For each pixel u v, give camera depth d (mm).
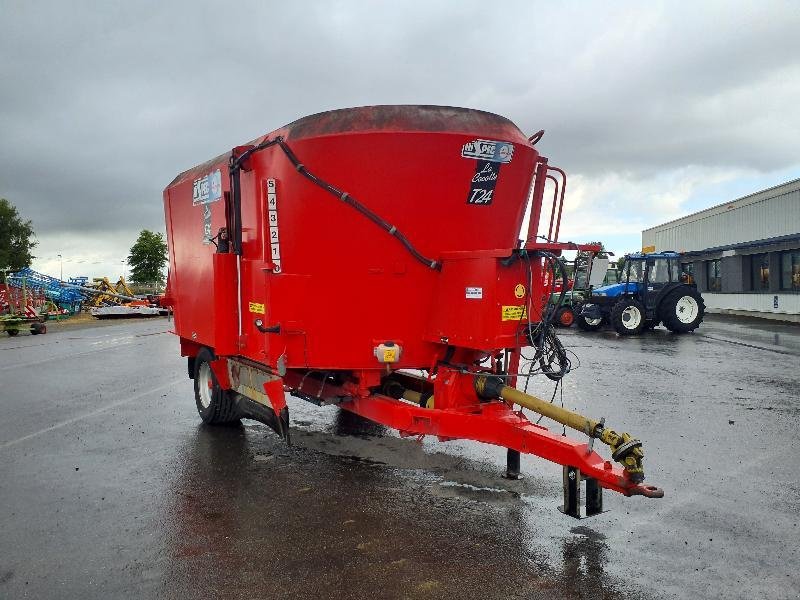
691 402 8859
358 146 4992
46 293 33812
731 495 5195
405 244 5180
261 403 6047
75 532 4586
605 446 6996
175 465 6230
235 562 4070
